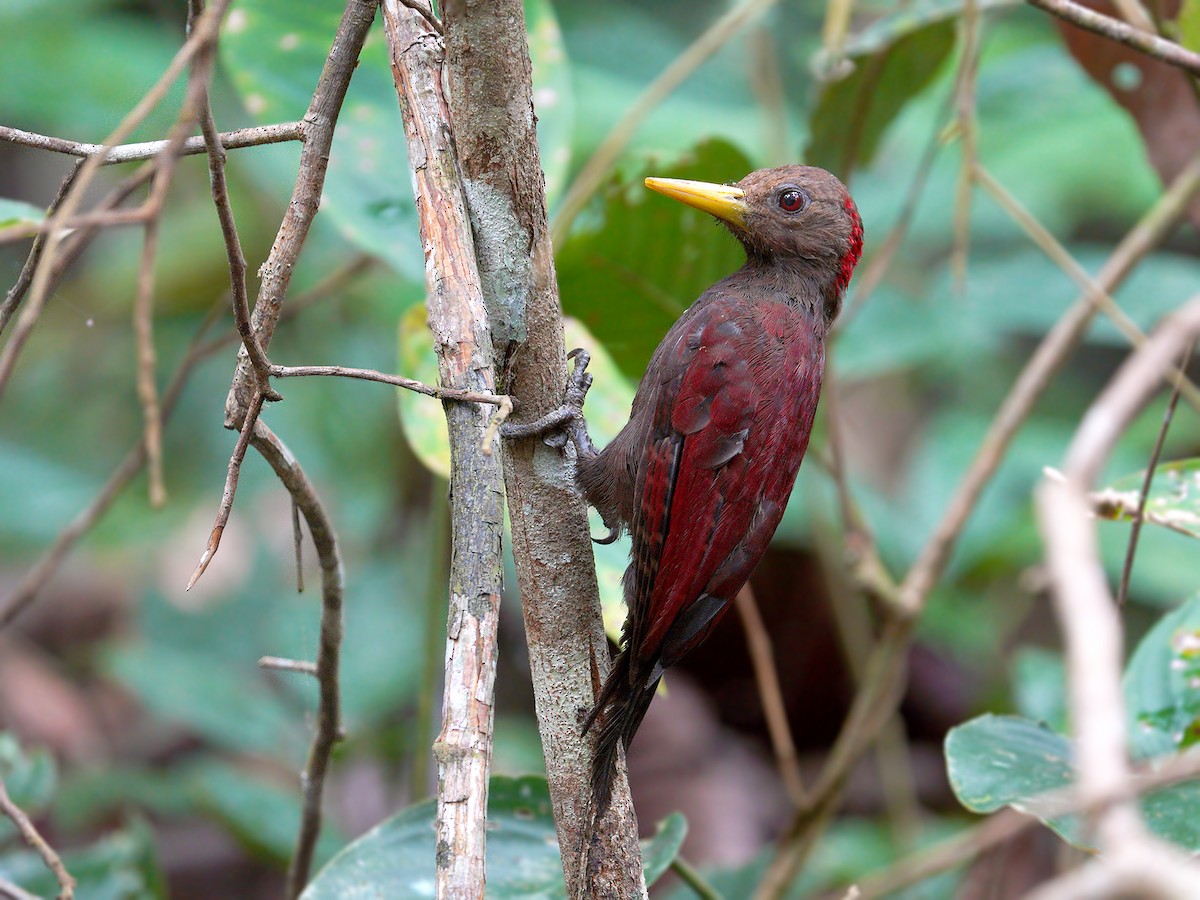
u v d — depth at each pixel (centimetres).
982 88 1503
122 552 1397
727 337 698
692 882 748
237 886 1284
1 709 1349
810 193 778
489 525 464
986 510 1378
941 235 1470
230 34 852
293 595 1296
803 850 946
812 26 1543
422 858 657
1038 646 1462
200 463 1423
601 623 592
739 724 1422
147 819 1301
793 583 1404
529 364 579
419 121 520
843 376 1281
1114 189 1446
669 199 903
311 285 1363
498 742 1232
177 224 1402
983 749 669
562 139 877
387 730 1212
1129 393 290
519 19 538
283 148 1105
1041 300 1324
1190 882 225
